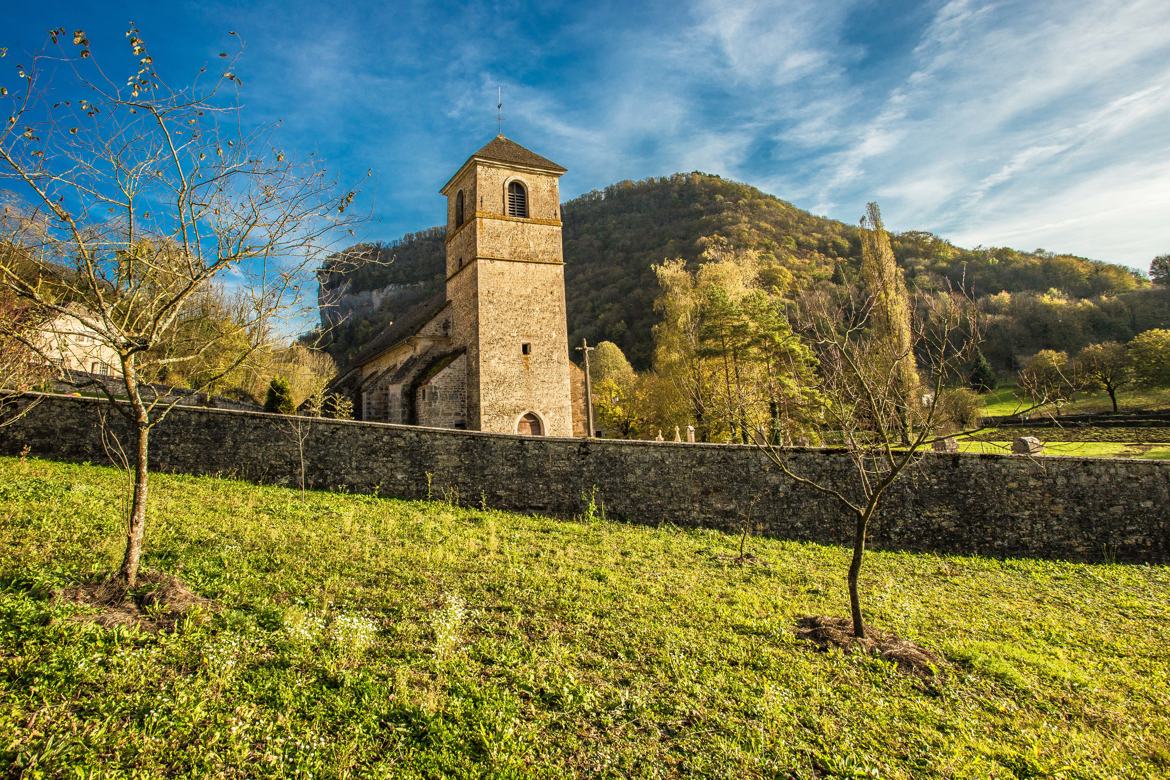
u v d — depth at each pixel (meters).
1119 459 15.01
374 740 5.11
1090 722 6.67
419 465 15.20
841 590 10.75
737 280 45.38
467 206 27.78
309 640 6.40
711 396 27.80
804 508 15.12
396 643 6.77
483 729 5.37
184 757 4.55
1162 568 13.78
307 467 15.02
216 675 5.54
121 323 6.72
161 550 8.54
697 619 8.54
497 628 7.51
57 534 8.56
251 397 34.81
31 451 14.71
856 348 10.20
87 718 4.80
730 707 6.25
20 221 6.04
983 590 11.65
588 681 6.48
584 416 29.83
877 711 6.43
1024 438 17.34
